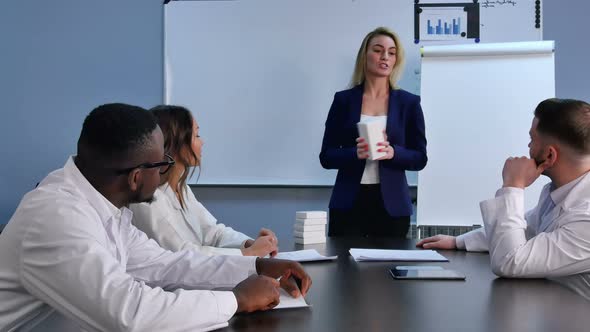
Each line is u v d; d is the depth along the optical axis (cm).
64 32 332
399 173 252
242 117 345
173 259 129
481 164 311
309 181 342
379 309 102
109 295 87
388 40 268
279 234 345
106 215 103
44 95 328
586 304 105
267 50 343
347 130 263
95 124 100
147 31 345
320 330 88
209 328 90
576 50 330
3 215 317
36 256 92
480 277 135
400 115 262
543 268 132
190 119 183
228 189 347
